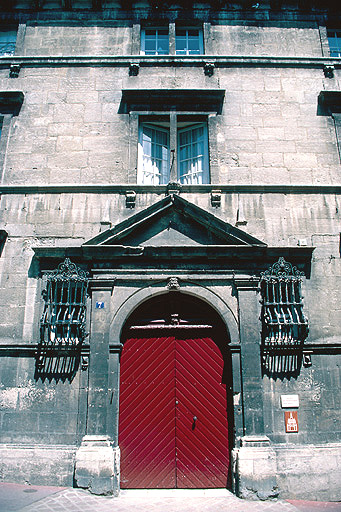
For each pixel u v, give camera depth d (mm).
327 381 7648
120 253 7980
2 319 7957
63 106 9406
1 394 7555
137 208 8602
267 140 9211
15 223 8539
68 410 7430
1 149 9133
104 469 6848
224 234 8055
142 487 7273
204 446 7449
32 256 8312
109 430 7238
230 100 9461
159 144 9539
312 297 8102
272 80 9656
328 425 7453
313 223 8594
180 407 7629
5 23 10336
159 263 8016
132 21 10156
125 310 7797
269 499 6762
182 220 8305
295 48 10039
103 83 9570
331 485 7043
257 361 7574
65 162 9031
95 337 7645
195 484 7301
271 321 7734
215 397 7672
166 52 10156
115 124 9266
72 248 8031
